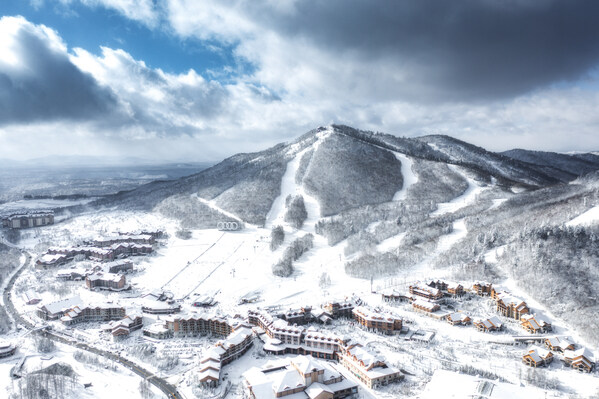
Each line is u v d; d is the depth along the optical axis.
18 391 149.38
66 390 150.12
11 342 194.00
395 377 155.25
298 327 191.75
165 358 175.62
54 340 199.50
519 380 152.62
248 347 187.62
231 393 151.88
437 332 199.38
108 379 160.38
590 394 142.38
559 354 173.12
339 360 173.50
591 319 189.88
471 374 157.00
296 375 148.00
